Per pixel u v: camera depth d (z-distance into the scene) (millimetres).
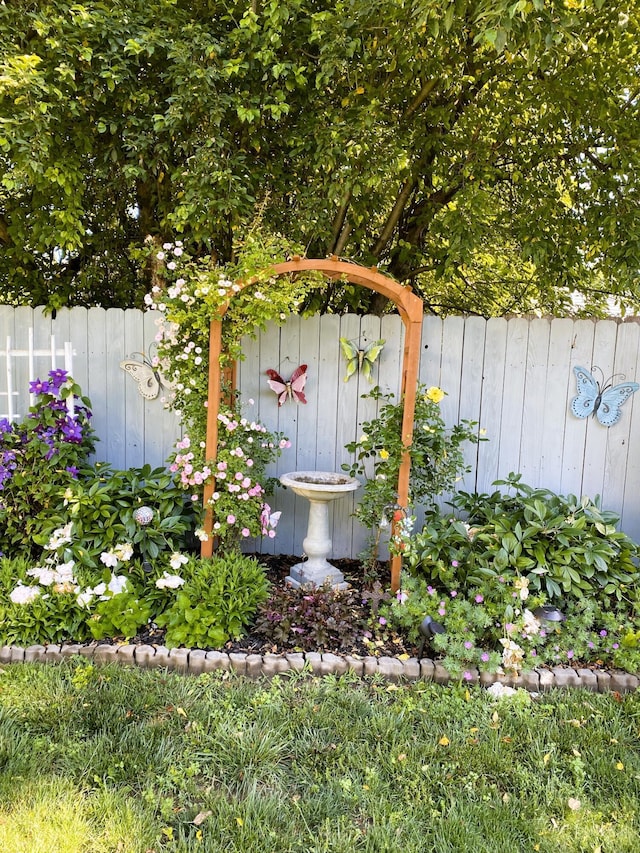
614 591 2883
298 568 3471
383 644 2787
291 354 3822
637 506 3730
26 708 2268
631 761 2125
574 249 4238
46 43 3070
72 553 2979
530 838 1782
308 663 2604
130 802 1822
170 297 3176
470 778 2016
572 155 4188
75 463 3383
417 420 3381
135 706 2301
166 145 3504
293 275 3203
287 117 3879
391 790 1953
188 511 3434
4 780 1891
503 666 2539
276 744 2131
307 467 3895
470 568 2982
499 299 6156
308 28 3484
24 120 3129
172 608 2844
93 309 3854
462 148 4180
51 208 4062
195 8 3604
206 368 3318
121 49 3344
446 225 3959
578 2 3512
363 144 3600
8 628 2693
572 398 3707
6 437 3293
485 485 3811
